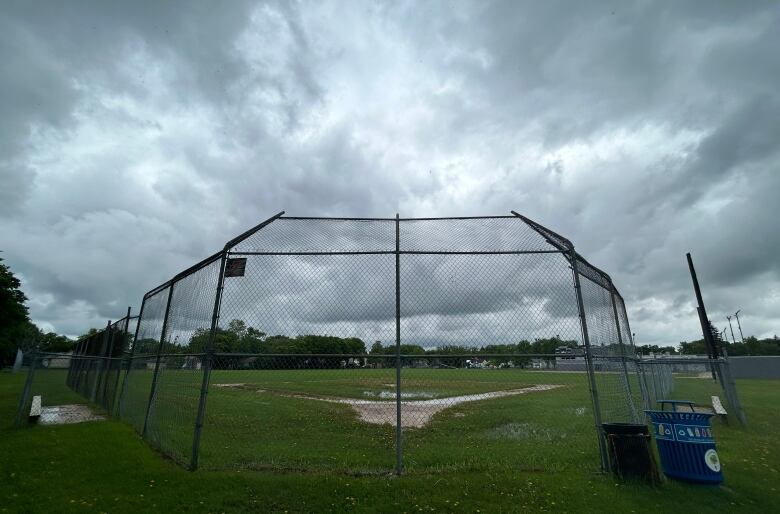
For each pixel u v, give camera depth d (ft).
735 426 35.04
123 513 15.70
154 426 26.55
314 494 16.92
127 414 34.06
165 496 16.98
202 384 20.36
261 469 19.81
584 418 39.09
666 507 16.52
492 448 26.11
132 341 39.75
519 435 31.17
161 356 27.53
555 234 22.15
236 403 48.62
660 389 51.78
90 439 26.09
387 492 17.17
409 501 16.47
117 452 23.13
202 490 17.37
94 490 17.69
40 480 18.69
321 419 38.11
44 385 72.18
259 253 21.44
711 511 16.51
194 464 19.72
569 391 64.90
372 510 15.90
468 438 30.07
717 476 18.34
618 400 26.27
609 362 26.48
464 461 22.34
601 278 26.25
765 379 114.32
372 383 75.10
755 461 22.74
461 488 17.48
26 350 64.18
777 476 20.51
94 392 46.85
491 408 46.19
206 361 20.38
